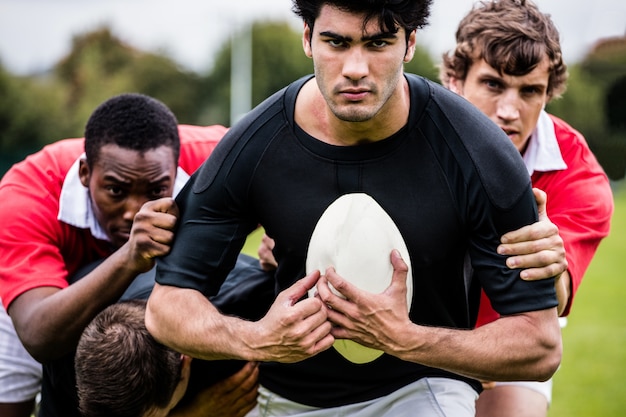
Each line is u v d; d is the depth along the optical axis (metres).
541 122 3.70
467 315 3.00
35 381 3.95
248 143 2.77
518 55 3.42
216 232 2.81
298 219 2.75
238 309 3.38
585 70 21.66
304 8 2.53
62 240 3.68
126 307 3.09
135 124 3.51
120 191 3.51
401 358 2.67
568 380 7.35
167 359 3.03
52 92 31.52
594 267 14.02
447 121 2.71
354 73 2.45
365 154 2.70
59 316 3.24
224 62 36.59
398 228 2.71
